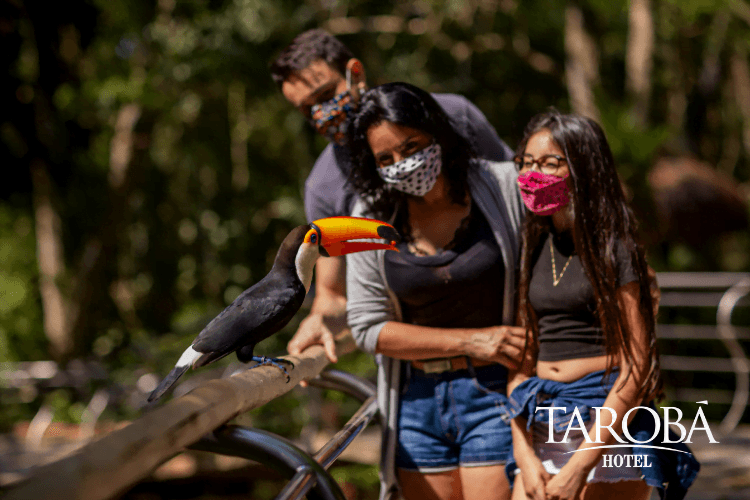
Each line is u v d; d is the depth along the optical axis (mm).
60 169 19781
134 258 24203
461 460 4008
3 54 17672
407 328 3918
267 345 16281
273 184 22812
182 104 19141
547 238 3750
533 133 3627
